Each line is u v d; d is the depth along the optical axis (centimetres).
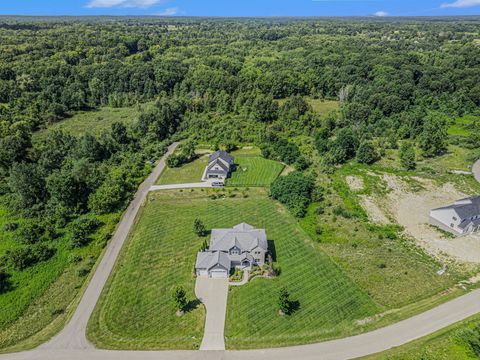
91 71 16038
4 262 5947
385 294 5262
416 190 8381
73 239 6450
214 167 9112
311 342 4503
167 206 7912
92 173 8625
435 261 5947
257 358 4316
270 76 15788
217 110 13962
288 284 5497
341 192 8262
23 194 7400
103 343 4550
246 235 5978
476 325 4547
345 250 6291
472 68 16125
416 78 15888
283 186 8019
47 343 4566
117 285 5544
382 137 11638
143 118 12250
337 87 16125
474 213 6581
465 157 10038
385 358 4212
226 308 5056
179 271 5809
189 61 18625
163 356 4366
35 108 13025
